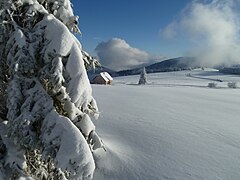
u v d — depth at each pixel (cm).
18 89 743
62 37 734
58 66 718
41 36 761
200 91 6481
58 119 716
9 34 773
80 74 734
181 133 1861
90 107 825
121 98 3788
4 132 797
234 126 2266
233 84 10088
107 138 1580
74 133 705
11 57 745
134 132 1772
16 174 753
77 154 694
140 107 2947
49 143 701
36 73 766
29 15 773
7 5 758
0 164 759
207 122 2350
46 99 739
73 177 755
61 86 718
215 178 1269
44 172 788
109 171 1207
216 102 4081
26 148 750
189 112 2869
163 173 1256
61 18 820
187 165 1362
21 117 718
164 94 4944
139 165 1286
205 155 1509
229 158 1498
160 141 1636
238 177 1295
